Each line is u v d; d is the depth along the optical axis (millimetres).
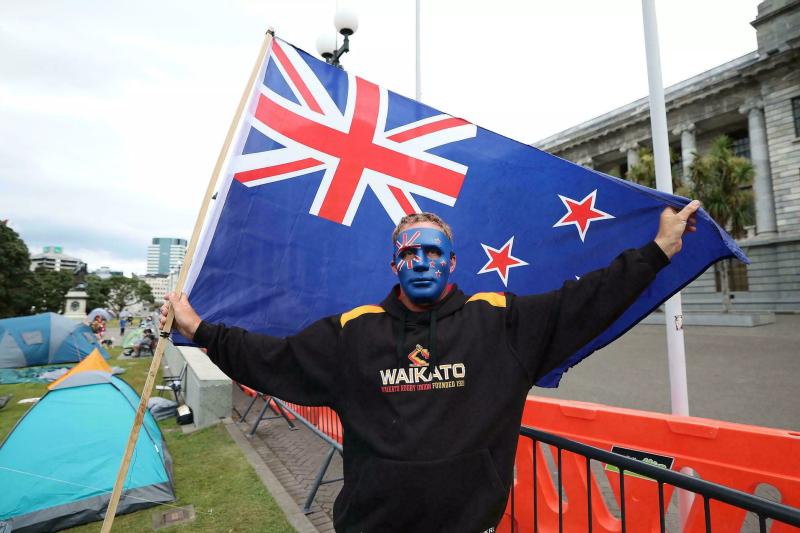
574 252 2391
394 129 2430
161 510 4203
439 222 1561
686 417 2893
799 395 7297
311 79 2344
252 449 5848
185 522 3986
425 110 2512
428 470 1215
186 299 1763
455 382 1319
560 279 2404
